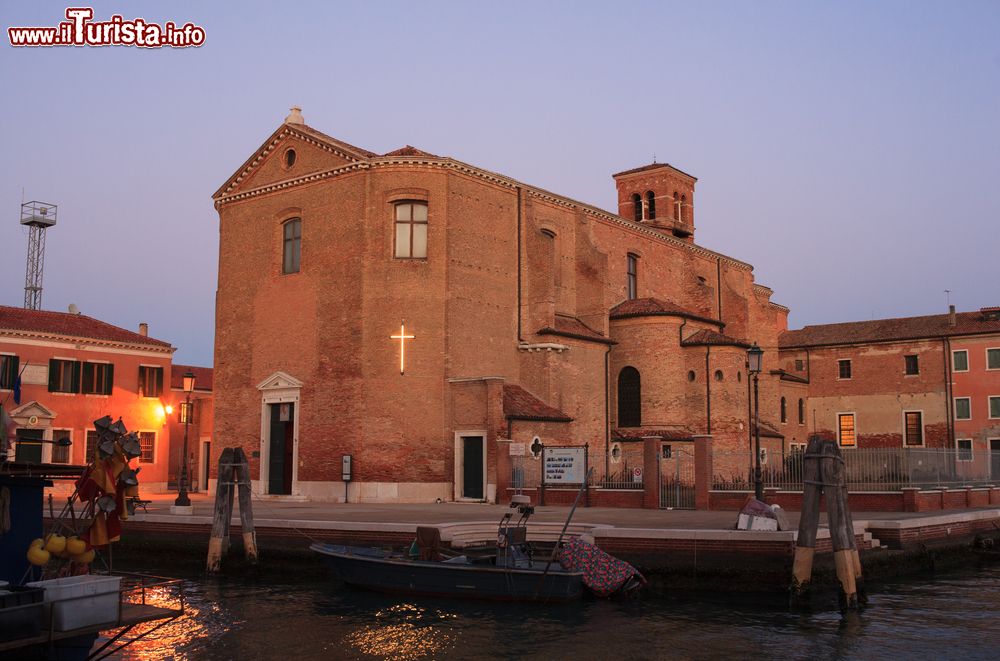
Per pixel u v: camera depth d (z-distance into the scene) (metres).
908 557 28.11
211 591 25.19
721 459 38.62
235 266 49.00
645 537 24.62
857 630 19.91
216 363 49.06
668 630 19.89
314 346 44.34
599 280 51.03
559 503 38.59
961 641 18.91
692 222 67.06
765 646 18.53
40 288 66.88
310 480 43.31
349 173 44.12
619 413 51.94
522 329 46.81
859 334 73.06
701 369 51.25
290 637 19.59
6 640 10.95
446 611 21.97
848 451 38.38
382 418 41.91
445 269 43.06
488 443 40.81
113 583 12.14
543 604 22.50
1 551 14.08
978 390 66.88
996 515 34.91
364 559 24.38
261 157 48.53
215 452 48.44
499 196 46.59
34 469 14.19
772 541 23.47
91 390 54.31
